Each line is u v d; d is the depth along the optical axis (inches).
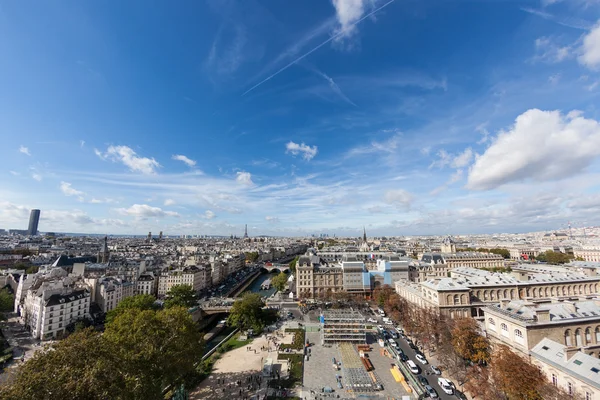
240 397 5007.4
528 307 5526.6
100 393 3169.3
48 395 2883.9
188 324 5472.4
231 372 5920.3
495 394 4202.8
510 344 5295.3
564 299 6968.5
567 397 3713.1
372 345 7199.8
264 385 5364.2
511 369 4146.2
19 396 2770.7
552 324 5049.2
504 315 5575.8
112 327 5580.7
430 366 6043.3
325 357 6510.8
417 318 7603.4
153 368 4370.1
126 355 4109.3
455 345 5595.5
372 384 5246.1
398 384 5334.6
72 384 2999.5
